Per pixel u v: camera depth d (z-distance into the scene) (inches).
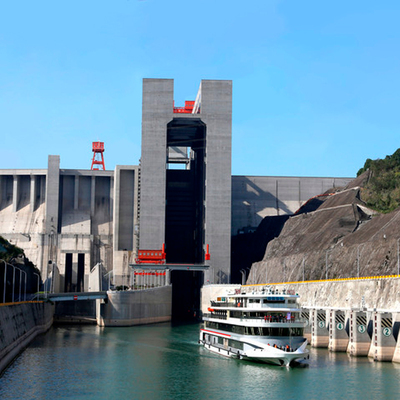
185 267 7854.3
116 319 6633.9
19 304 4532.5
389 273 4803.2
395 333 3587.6
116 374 3277.6
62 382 3058.6
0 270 6038.4
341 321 4013.3
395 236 5201.8
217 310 4153.5
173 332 5792.3
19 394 2780.5
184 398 2738.7
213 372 3314.5
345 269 5634.8
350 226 7003.0
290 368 3368.6
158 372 3331.7
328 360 3619.6
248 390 2871.6
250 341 3503.9
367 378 3073.3
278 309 3494.1
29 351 4178.2
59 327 6609.3
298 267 6550.2
